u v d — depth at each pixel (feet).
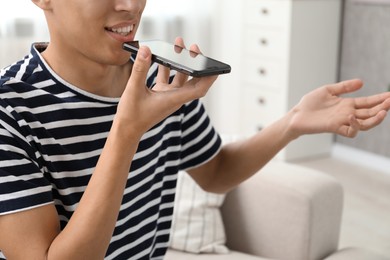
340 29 14.66
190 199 6.65
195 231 6.52
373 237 10.48
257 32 14.67
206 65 2.89
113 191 2.81
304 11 13.93
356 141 14.61
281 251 6.47
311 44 14.24
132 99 2.76
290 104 14.28
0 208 2.82
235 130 15.83
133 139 2.81
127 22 3.01
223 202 6.88
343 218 11.23
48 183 3.00
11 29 13.26
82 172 3.28
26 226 2.85
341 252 6.25
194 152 4.19
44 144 3.13
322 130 3.77
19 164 2.93
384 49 13.84
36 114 3.11
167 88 3.03
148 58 2.68
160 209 4.14
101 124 3.31
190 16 15.30
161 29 15.02
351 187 12.82
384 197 12.29
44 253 2.84
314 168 14.01
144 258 3.88
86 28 2.98
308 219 6.27
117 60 3.10
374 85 14.20
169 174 4.08
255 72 14.96
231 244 6.88
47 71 3.22
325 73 14.62
